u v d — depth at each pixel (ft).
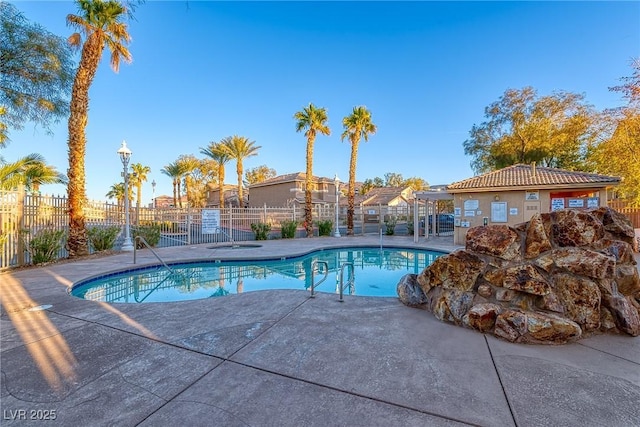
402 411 7.17
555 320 10.93
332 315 14.05
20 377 8.69
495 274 12.45
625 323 11.51
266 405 7.42
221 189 99.55
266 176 182.70
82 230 32.55
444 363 9.52
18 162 36.99
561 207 40.47
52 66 34.55
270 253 37.27
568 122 77.66
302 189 114.73
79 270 25.11
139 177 133.18
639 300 12.79
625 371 9.07
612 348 10.61
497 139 91.40
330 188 125.18
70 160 31.68
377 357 9.93
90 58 31.81
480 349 10.52
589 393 7.91
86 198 34.35
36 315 14.07
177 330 12.26
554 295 11.78
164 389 8.11
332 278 29.91
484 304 12.34
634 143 43.04
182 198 154.92
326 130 63.36
